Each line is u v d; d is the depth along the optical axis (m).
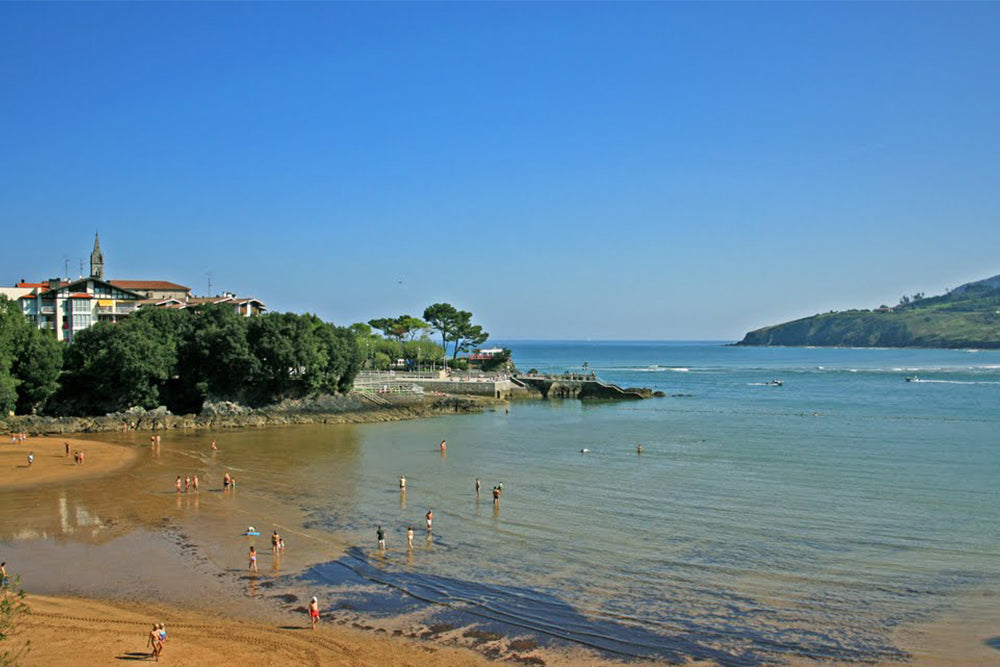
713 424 115.62
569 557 48.28
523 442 96.88
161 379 117.06
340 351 129.00
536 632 37.31
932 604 40.53
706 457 84.06
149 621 37.97
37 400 109.25
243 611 39.53
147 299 154.75
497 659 34.47
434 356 192.38
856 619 38.72
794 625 38.06
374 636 36.72
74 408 112.12
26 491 65.75
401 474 74.56
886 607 40.19
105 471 74.94
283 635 36.62
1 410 102.75
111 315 144.12
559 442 96.62
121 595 41.44
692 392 179.62
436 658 34.53
